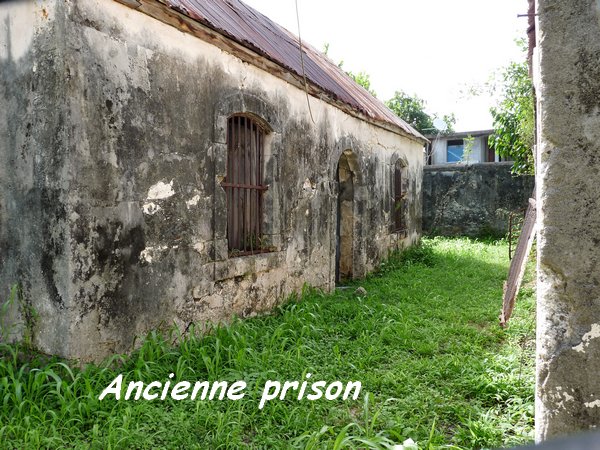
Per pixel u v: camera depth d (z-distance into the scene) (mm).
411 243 12984
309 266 7316
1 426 3164
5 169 4070
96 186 3963
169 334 4602
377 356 4805
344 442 2984
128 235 4250
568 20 1978
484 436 3246
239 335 4789
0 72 4059
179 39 4738
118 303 4172
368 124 9648
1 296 4133
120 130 4152
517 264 5324
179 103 4746
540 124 2076
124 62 4176
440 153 24000
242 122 5977
